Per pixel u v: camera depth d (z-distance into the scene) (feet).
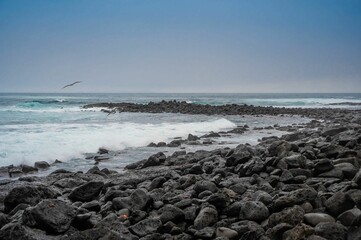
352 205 17.79
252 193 22.72
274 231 16.67
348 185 20.52
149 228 18.38
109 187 27.30
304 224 16.55
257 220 18.45
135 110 140.05
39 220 17.63
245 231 17.37
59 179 31.42
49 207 18.16
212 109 147.02
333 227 15.94
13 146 45.37
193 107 154.81
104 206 21.83
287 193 20.13
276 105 232.94
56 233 17.71
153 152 48.85
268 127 83.46
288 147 31.68
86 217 18.53
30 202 22.82
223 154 38.70
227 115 127.24
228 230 17.35
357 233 15.67
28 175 35.17
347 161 26.37
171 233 18.20
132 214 20.07
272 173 26.40
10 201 22.65
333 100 338.34
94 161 42.88
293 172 25.46
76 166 40.09
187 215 19.19
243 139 62.34
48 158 42.11
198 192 22.67
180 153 43.09
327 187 22.57
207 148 52.19
